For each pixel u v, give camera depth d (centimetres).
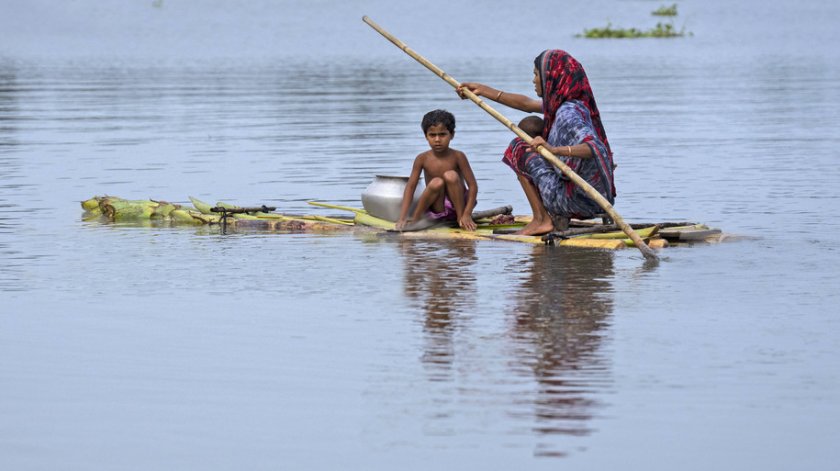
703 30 17600
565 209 3278
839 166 4656
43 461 1684
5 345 2208
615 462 1650
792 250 3031
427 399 1886
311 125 6488
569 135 3253
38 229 3472
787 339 2181
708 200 3906
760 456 1664
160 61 12800
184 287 2669
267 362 2081
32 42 16275
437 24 18275
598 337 2206
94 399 1916
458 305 2462
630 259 2941
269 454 1692
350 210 3688
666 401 1862
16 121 6862
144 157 5200
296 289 2634
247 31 17712
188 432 1777
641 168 4712
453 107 7569
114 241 3266
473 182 3419
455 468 1636
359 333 2253
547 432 1748
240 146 5572
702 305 2444
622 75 10150
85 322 2364
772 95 8150
